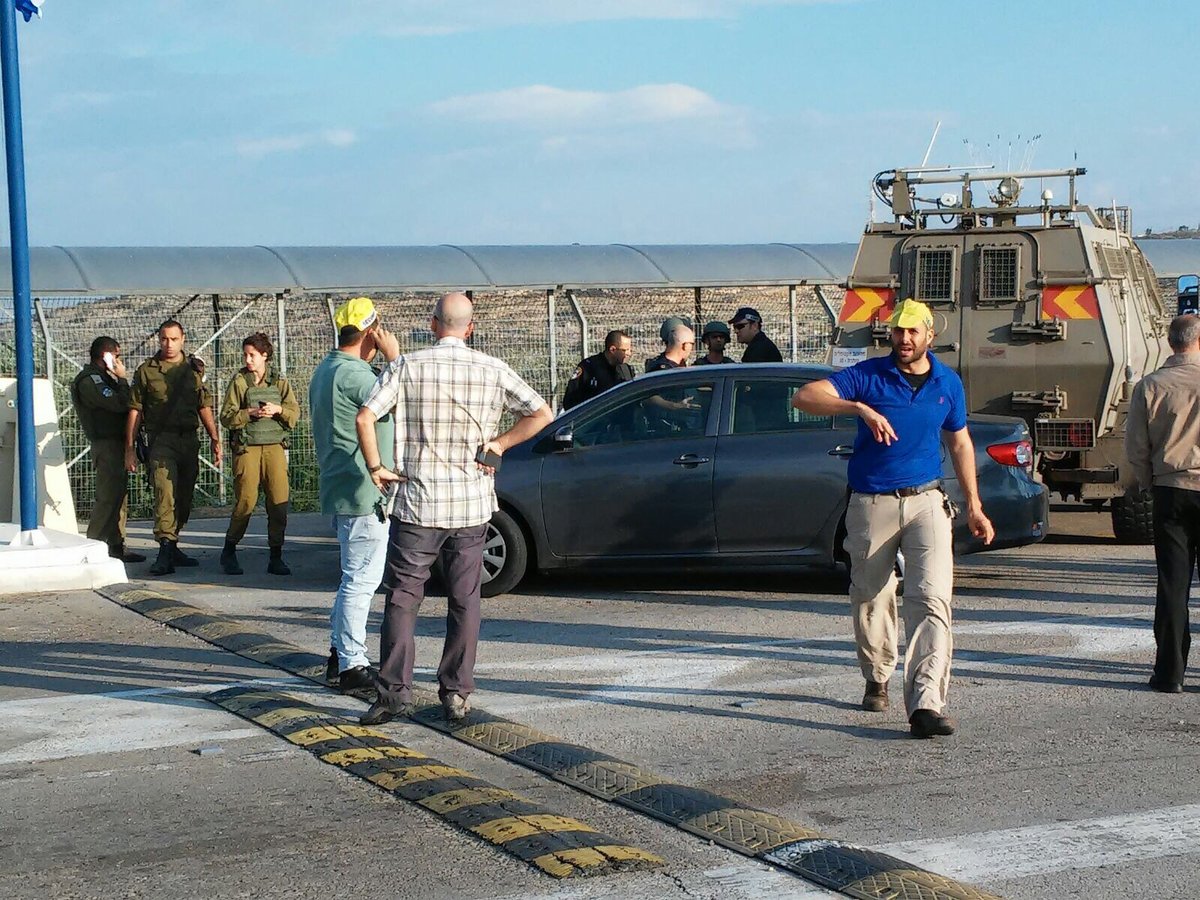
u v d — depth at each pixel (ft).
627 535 35.76
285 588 38.65
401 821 18.60
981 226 45.83
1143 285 50.80
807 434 35.27
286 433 41.22
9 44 37.78
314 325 63.82
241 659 28.86
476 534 23.32
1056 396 43.37
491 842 17.63
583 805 19.29
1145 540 44.47
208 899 16.10
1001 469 35.29
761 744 22.34
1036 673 26.86
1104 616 32.42
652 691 25.94
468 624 23.31
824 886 16.07
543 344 66.74
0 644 30.53
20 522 42.52
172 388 41.65
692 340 42.88
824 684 26.25
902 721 23.58
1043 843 17.51
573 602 35.58
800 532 35.01
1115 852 17.17
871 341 45.37
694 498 35.32
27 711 24.80
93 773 21.04
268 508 41.16
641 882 16.26
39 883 16.67
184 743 22.61
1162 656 25.31
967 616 32.60
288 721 23.48
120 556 43.91
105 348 42.91
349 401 25.12
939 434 23.61
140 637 31.22
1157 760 21.08
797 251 76.79
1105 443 43.60
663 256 73.10
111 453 43.39
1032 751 21.65
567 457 36.19
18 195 37.99
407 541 23.04
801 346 72.08
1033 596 35.22
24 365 38.11
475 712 24.00
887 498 22.98
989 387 44.14
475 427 23.02
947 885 15.88
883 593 23.63
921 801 19.29
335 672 26.18
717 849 17.40
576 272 69.82
